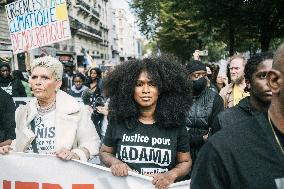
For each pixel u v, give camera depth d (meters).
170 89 3.00
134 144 2.96
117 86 3.05
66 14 6.84
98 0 61.00
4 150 3.26
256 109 2.97
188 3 18.20
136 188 2.87
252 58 2.93
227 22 18.53
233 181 1.58
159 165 2.94
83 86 8.30
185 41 35.16
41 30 7.04
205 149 1.67
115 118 3.01
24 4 7.10
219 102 4.17
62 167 3.14
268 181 1.52
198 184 1.68
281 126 1.57
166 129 2.97
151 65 2.99
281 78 1.54
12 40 7.26
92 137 3.42
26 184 3.24
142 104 2.94
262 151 1.55
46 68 3.20
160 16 29.41
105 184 3.01
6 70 8.51
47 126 3.29
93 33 53.06
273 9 16.66
